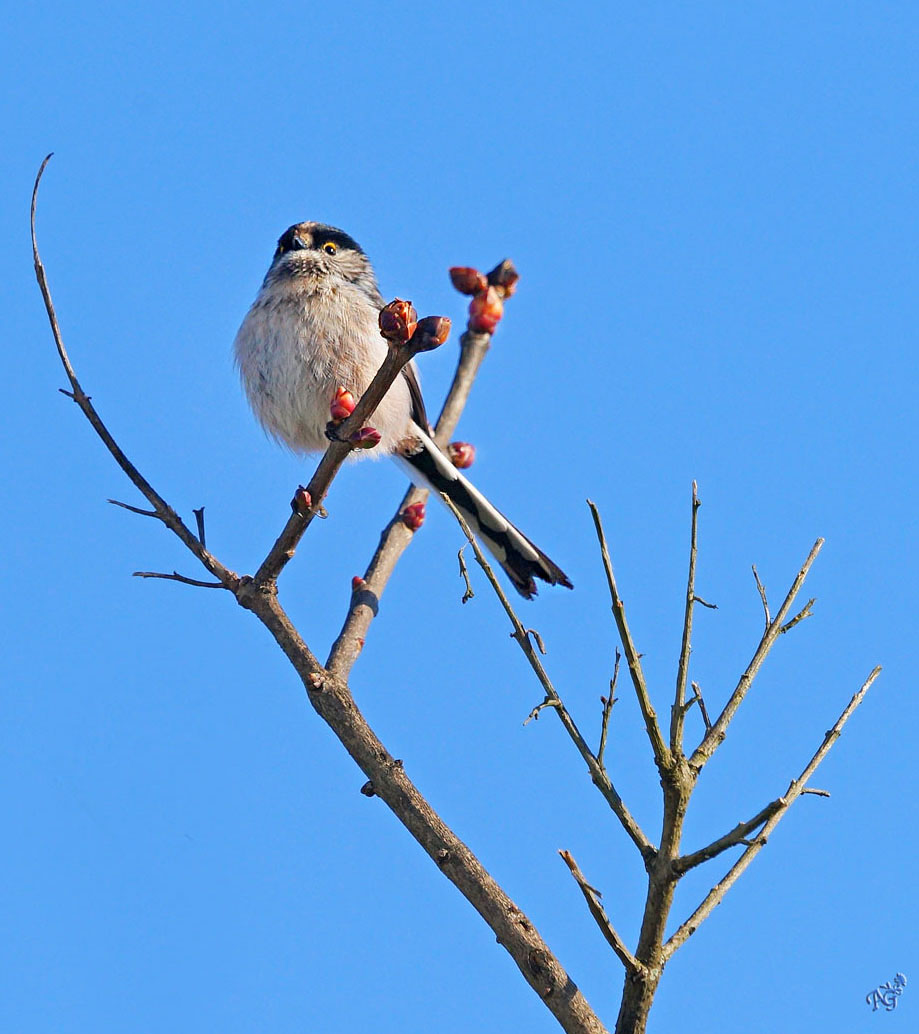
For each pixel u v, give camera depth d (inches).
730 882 265.9
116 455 324.2
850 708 271.7
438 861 278.1
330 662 346.9
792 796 255.4
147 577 315.6
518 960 267.3
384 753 291.4
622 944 252.8
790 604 280.7
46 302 321.7
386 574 384.5
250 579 312.5
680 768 255.0
